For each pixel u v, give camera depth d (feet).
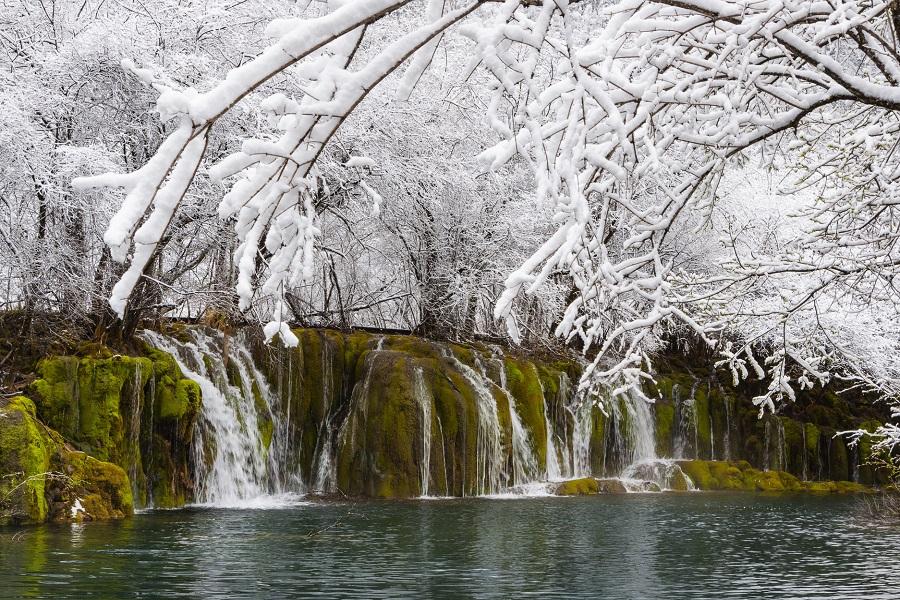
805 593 32.55
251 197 12.54
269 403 62.85
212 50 60.49
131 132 58.23
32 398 48.65
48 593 29.43
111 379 50.49
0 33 55.77
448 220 76.48
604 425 75.77
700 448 82.02
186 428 54.60
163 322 62.34
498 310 13.42
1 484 43.06
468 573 35.01
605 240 20.65
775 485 75.72
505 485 66.59
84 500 45.83
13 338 53.72
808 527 49.88
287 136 12.10
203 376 58.70
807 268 23.26
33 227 55.01
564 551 40.45
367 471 63.16
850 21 16.69
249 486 59.88
